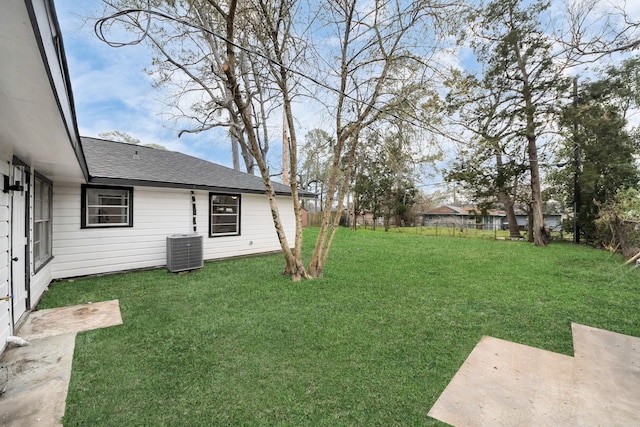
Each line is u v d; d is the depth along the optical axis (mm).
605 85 10719
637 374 2607
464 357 2885
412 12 5215
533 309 4246
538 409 2137
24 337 3254
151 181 6598
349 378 2506
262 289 5168
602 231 11453
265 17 5047
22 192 3766
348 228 22391
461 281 5848
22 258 3768
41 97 1925
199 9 5188
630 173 11773
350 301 4535
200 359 2799
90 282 5656
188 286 5371
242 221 8836
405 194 26000
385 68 5547
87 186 6086
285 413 2078
